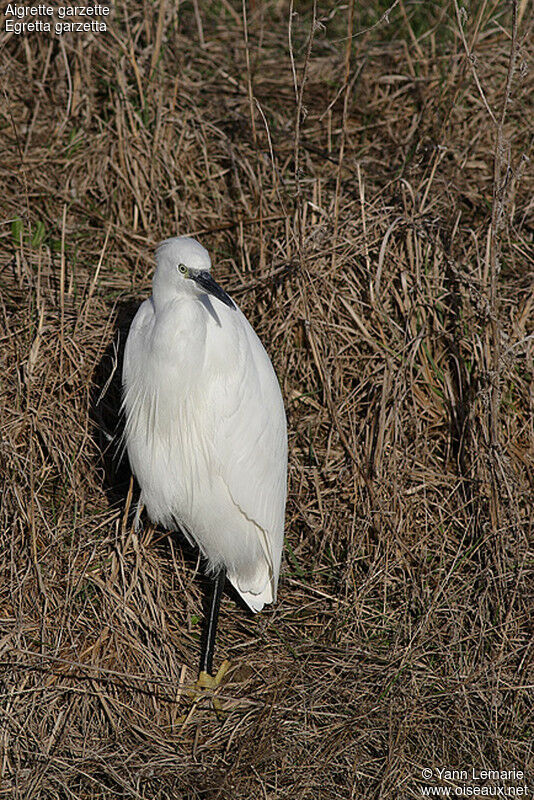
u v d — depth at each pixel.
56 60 9.61
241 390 5.81
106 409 7.27
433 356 7.64
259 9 11.72
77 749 5.38
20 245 7.89
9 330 7.30
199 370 5.62
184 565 6.74
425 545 6.82
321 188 8.80
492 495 6.60
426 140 9.19
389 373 7.27
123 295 7.92
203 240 8.67
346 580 6.59
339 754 5.46
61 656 5.84
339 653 6.16
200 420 5.78
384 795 5.22
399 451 7.13
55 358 7.22
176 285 5.43
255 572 6.43
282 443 6.30
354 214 8.29
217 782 5.20
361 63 9.93
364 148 9.49
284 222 8.44
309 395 7.62
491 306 6.62
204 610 6.58
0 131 9.24
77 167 9.01
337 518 7.01
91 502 6.84
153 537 6.84
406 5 11.05
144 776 5.25
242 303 7.93
